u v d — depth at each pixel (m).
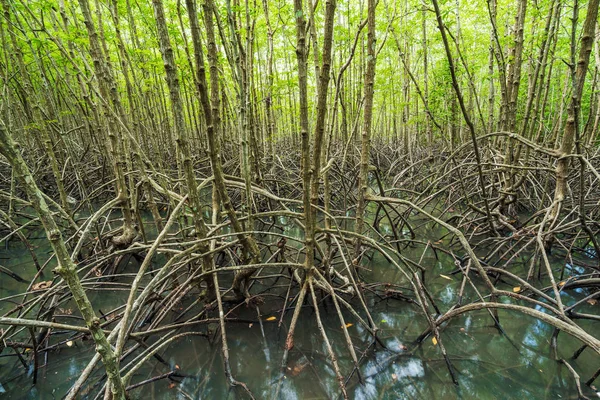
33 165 8.59
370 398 2.82
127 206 5.03
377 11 9.60
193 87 8.43
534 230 4.81
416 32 10.99
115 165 4.76
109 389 2.20
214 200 4.28
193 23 2.47
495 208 6.10
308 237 3.32
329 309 3.97
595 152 7.47
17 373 3.15
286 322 3.80
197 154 11.66
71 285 1.37
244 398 2.85
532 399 2.76
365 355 3.27
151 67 7.09
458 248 5.75
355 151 9.77
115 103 4.35
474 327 3.62
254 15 5.23
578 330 2.22
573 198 6.14
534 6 5.66
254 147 5.87
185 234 4.27
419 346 3.39
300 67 2.47
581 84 3.59
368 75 3.84
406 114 11.93
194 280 3.46
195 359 3.28
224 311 3.94
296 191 8.44
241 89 3.11
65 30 4.55
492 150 7.00
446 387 2.91
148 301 3.81
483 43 9.26
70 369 3.20
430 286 4.59
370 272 5.03
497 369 3.06
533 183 6.78
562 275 4.30
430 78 11.07
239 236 3.52
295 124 12.66
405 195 9.16
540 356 3.20
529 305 3.98
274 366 3.19
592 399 2.72
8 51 6.20
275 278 4.79
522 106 9.68
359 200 4.46
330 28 2.45
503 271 4.02
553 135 7.73
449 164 8.67
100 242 5.04
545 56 5.14
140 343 3.05
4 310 4.39
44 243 6.59
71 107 9.06
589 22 3.37
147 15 6.58
